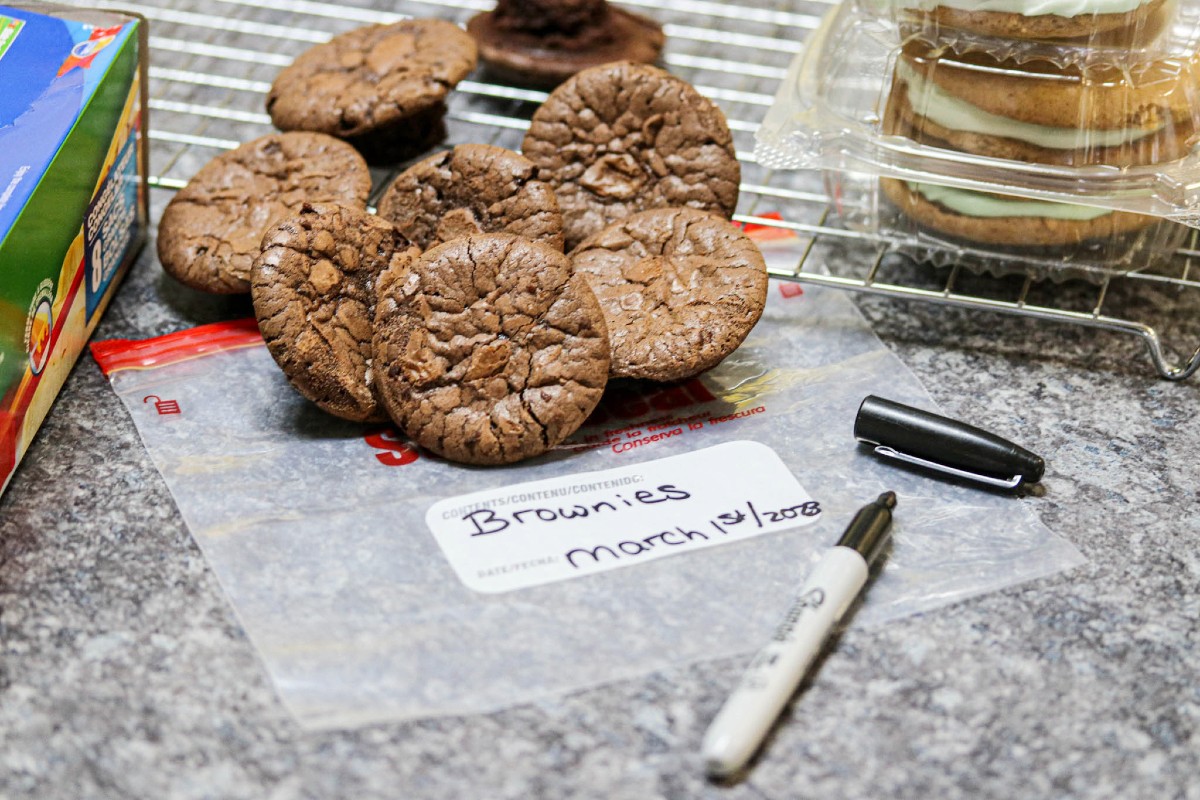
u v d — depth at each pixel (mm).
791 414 850
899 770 728
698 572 783
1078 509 814
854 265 938
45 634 759
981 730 739
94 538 792
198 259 879
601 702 742
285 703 738
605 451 831
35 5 898
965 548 795
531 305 813
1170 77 850
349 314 828
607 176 899
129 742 728
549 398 811
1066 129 847
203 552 786
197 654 754
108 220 884
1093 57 841
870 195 913
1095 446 842
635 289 847
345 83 947
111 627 762
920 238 902
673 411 851
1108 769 730
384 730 733
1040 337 899
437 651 754
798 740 734
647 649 757
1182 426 854
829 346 885
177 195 902
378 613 765
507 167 864
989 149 860
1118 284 926
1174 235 895
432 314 814
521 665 751
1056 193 854
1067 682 754
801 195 948
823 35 937
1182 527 808
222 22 1091
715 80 1065
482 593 773
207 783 718
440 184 872
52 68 865
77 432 836
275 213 887
